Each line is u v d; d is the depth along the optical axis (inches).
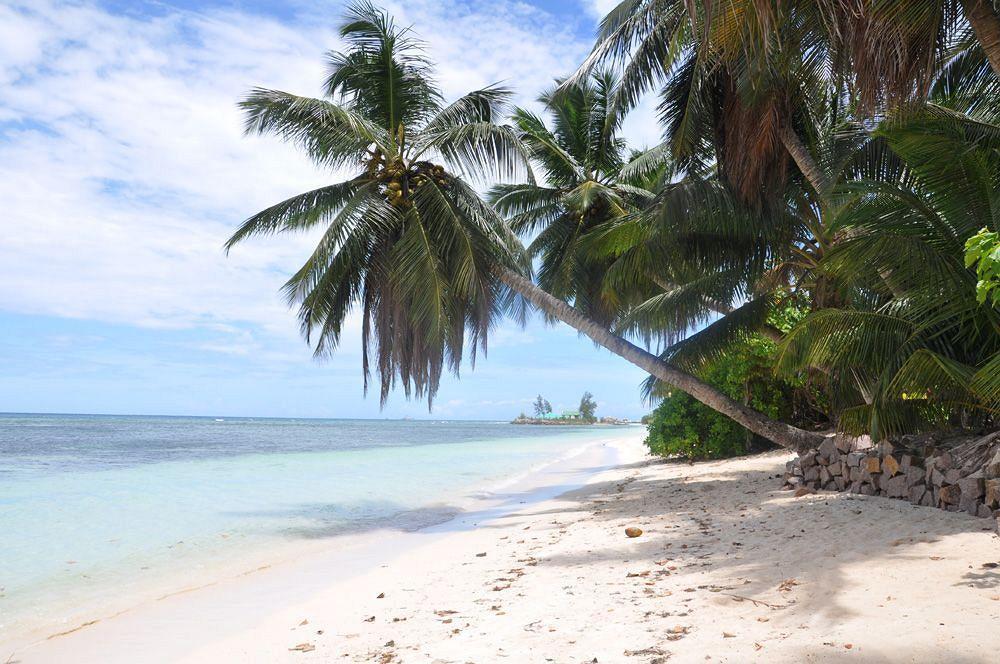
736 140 487.2
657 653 147.3
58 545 364.2
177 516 470.3
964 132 328.5
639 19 485.4
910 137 318.0
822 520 295.0
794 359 374.9
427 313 523.2
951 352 334.0
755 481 487.8
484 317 556.4
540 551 298.5
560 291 701.3
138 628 211.6
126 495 582.9
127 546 362.0
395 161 568.7
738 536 283.6
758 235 502.3
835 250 337.7
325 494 605.9
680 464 756.0
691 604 184.4
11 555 338.0
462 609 206.2
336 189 572.7
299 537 389.7
